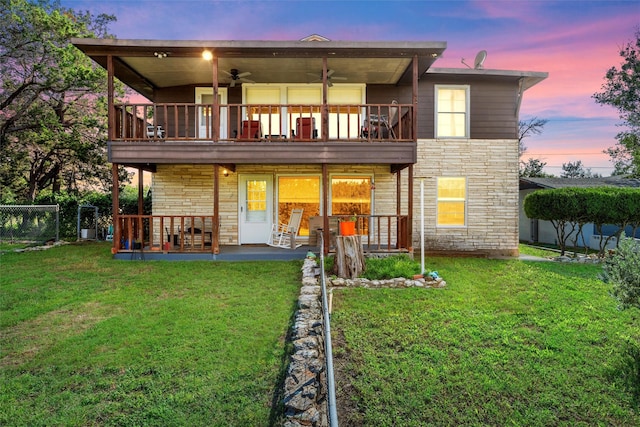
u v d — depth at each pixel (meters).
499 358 3.70
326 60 8.14
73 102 16.06
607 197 9.28
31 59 14.73
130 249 8.62
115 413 2.80
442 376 3.34
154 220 10.25
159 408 2.84
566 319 4.80
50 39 14.32
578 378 3.35
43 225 13.05
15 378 3.28
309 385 2.99
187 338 4.07
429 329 4.39
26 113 15.38
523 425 2.71
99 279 6.74
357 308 5.11
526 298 5.70
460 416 2.80
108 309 5.11
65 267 7.79
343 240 6.81
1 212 12.84
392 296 5.69
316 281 6.38
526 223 17.12
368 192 10.42
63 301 5.44
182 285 6.30
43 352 3.76
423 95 10.17
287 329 4.34
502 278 7.09
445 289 6.18
